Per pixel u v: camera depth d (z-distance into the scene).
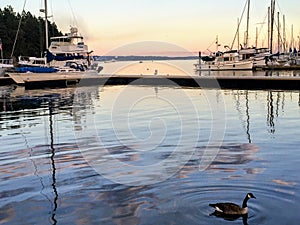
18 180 8.77
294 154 10.62
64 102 24.88
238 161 10.03
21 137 13.66
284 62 60.50
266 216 6.55
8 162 10.34
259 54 61.31
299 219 6.41
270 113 18.58
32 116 19.00
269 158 10.25
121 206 7.12
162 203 7.22
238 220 6.42
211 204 6.85
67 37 45.34
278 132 13.84
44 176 9.02
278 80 31.55
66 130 14.90
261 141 12.41
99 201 7.39
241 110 19.84
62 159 10.55
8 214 6.88
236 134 13.68
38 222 6.55
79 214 6.82
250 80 32.53
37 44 84.56
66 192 7.91
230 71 57.69
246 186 8.05
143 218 6.60
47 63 42.19
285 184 8.10
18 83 38.03
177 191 7.84
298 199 7.26
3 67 43.41
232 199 7.38
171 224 6.36
